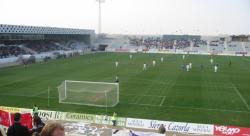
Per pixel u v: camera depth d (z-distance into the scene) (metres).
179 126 27.12
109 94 37.84
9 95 39.88
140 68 68.56
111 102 36.09
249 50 129.38
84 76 55.91
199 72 63.78
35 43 101.19
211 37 149.75
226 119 31.44
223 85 49.66
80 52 109.69
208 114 33.09
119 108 34.56
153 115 32.25
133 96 40.41
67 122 29.06
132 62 81.44
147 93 42.41
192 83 50.78
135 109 34.34
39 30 88.88
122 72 61.69
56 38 116.56
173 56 104.50
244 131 25.78
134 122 28.25
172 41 147.25
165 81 52.12
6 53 78.62
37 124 14.70
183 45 140.88
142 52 123.00
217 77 57.62
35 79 51.88
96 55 104.19
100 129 27.31
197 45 139.88
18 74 57.22
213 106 36.41
